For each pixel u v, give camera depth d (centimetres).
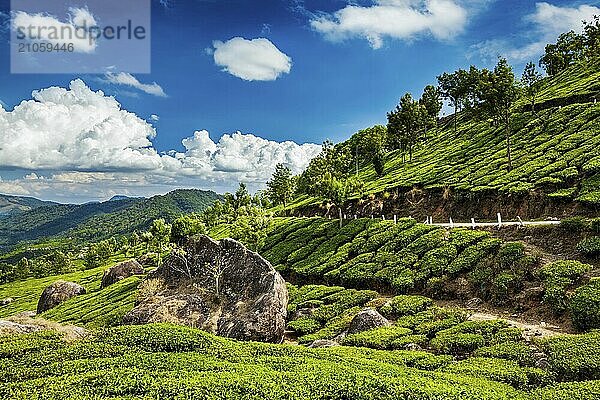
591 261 3167
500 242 3725
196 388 1605
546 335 2512
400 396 1658
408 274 3912
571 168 4831
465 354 2466
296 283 5066
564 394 1706
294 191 13138
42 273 13338
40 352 2091
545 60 11762
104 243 14275
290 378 1777
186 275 3903
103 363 1894
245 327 3070
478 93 6625
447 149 8975
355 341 2817
